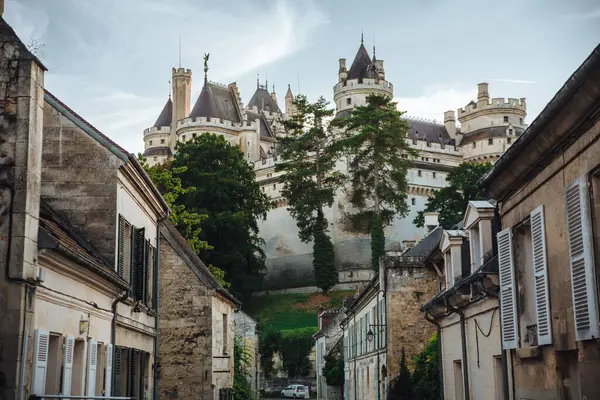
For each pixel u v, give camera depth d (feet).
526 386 40.14
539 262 36.42
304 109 336.90
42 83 38.06
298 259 360.07
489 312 49.01
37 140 37.14
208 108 433.48
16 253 34.81
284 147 357.20
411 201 353.72
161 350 78.95
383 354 101.14
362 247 343.46
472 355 54.34
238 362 114.42
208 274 80.64
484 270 45.93
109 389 49.57
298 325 302.86
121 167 54.95
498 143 390.01
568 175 32.94
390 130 307.58
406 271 99.30
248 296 277.64
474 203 52.39
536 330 38.73
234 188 248.73
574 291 31.17
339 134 335.67
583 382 31.48
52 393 39.52
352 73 419.54
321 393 211.20
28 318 35.06
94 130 54.95
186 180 242.17
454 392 61.05
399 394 89.66
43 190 54.03
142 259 61.67
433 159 380.17
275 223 372.58
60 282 40.24
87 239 53.47
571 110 30.45
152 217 71.56
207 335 79.20
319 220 330.54
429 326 98.02
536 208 36.83
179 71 456.86
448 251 65.05
